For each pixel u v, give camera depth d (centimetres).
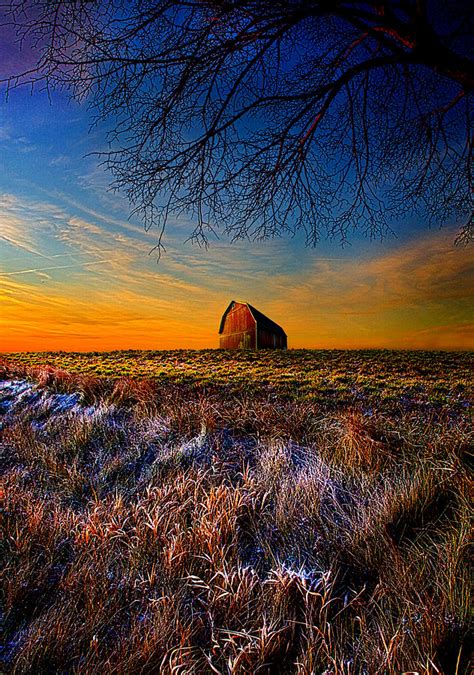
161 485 501
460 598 268
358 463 507
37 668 254
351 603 282
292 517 410
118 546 381
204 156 375
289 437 615
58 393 942
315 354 2306
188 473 516
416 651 236
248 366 1795
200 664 256
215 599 301
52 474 547
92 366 1816
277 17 330
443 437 529
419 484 424
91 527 399
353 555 347
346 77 337
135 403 816
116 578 342
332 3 292
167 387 957
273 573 338
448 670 223
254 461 552
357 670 241
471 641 238
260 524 407
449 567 296
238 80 349
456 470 429
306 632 274
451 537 337
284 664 253
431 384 1183
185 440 619
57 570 357
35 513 425
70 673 251
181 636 270
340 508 422
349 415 653
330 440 593
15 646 274
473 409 775
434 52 296
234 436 629
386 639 253
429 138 429
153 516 420
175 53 328
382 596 296
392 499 410
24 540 382
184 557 351
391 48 309
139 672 245
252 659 252
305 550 369
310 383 1188
